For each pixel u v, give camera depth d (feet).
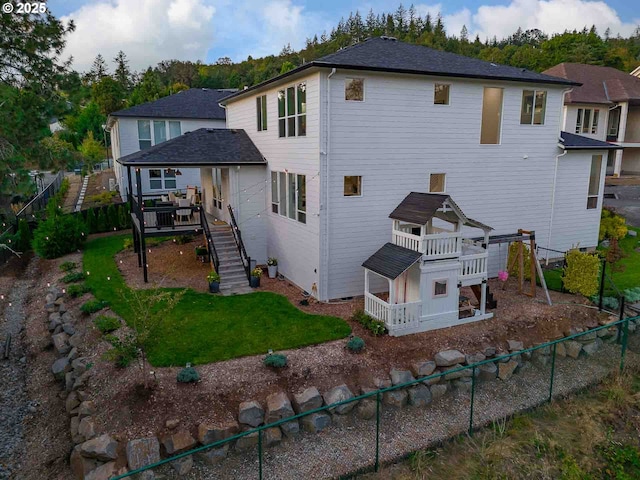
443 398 34.76
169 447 27.53
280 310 45.14
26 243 73.87
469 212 53.52
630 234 74.02
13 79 59.00
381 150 47.39
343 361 35.55
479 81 49.96
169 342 37.93
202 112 97.04
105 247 69.82
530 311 45.91
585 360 41.22
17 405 35.55
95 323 42.19
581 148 58.18
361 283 49.62
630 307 47.67
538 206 57.98
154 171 92.48
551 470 28.17
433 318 41.32
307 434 30.32
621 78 119.85
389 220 49.39
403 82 46.91
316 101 44.32
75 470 27.78
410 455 28.89
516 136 54.29
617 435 32.07
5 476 28.35
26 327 48.11
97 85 200.13
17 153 48.98
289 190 52.85
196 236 71.46
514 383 37.27
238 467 27.58
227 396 31.17
